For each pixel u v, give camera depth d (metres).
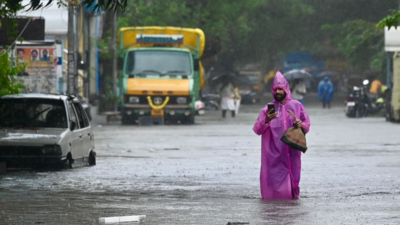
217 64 139.12
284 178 22.84
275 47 140.38
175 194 24.25
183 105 72.31
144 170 32.28
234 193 24.55
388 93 77.38
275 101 23.06
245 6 111.38
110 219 18.53
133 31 75.00
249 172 31.45
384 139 51.69
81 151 34.22
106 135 56.78
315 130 62.00
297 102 23.02
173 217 19.12
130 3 107.25
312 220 18.52
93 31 103.19
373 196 23.58
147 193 24.50
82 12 90.19
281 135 22.84
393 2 121.38
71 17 60.81
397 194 24.09
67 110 33.62
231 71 139.50
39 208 20.83
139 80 72.56
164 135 56.75
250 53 138.12
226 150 43.31
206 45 109.44
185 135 56.72
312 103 140.62
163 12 107.31
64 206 21.25
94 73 101.50
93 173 31.03
